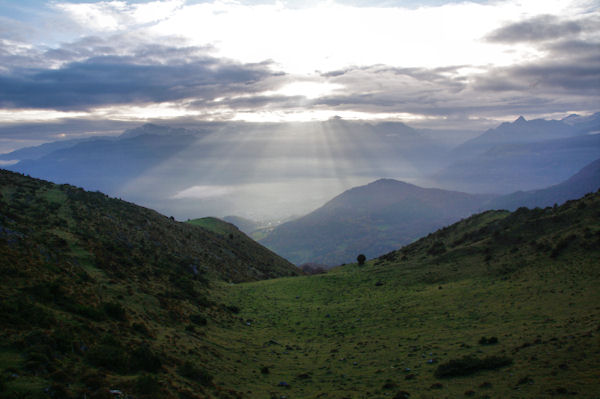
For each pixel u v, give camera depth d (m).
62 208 78.00
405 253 105.88
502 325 42.47
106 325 32.09
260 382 32.62
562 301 46.19
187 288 63.03
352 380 32.62
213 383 28.73
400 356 38.06
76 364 22.67
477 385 26.64
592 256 58.25
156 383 22.94
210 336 44.59
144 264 65.88
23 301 27.70
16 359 20.23
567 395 22.27
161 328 39.22
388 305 62.84
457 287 64.94
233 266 111.56
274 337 51.00
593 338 30.72
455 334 42.69
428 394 26.50
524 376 26.42
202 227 144.00
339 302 70.56
